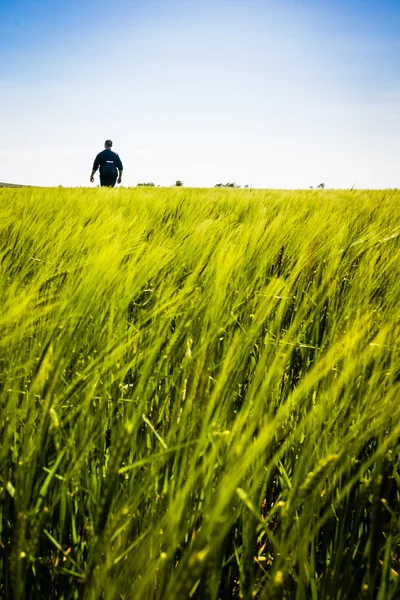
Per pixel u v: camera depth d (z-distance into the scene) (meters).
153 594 0.66
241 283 1.68
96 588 0.63
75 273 1.40
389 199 5.97
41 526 0.67
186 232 2.51
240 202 5.46
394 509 1.00
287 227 2.63
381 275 1.81
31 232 2.70
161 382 1.21
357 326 1.14
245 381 1.28
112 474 0.61
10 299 1.12
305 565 0.76
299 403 1.07
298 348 1.51
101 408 0.92
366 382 1.00
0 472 0.85
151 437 1.04
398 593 0.78
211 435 0.79
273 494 1.13
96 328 1.20
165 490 0.80
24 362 1.04
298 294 1.77
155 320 1.15
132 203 5.10
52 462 0.94
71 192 7.46
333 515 0.94
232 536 0.93
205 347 0.88
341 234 2.50
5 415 0.87
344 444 0.80
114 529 0.65
